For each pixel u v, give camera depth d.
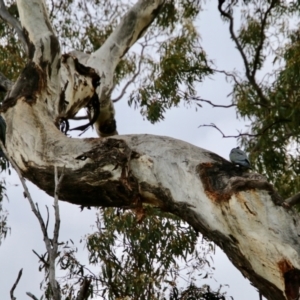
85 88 11.32
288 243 7.28
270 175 16.03
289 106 15.85
